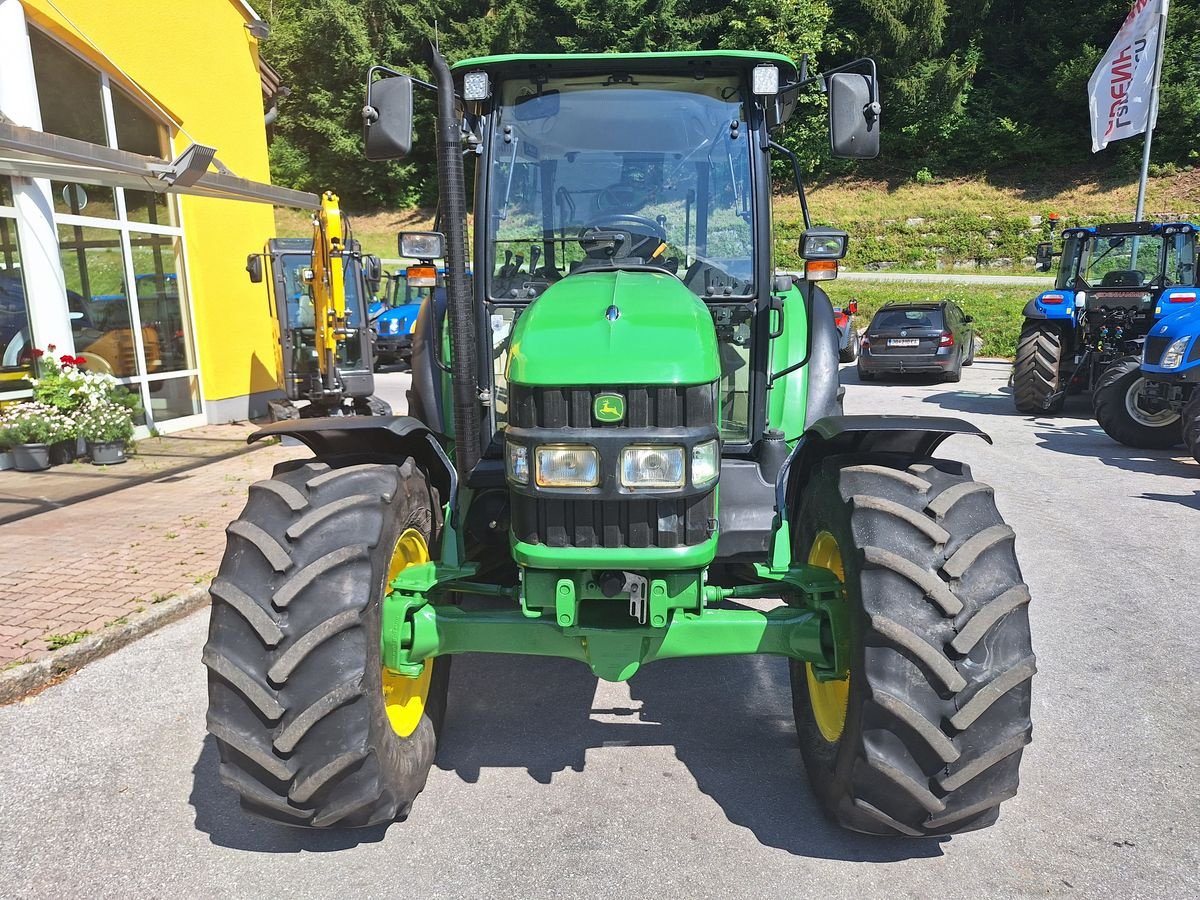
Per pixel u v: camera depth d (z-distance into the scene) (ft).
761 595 9.96
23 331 27.99
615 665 9.14
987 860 9.07
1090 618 15.42
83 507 22.31
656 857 9.12
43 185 27.86
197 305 34.83
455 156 9.91
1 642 13.85
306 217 125.18
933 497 9.00
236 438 32.48
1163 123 101.86
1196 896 8.51
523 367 8.66
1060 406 37.37
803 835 9.51
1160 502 22.90
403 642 9.36
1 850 9.29
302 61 127.54
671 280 10.24
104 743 11.48
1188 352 26.89
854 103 10.59
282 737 8.23
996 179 110.32
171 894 8.62
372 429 9.50
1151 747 11.27
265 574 8.63
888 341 47.26
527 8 116.06
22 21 26.71
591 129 11.60
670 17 109.09
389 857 9.16
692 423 8.53
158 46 31.99
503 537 11.32
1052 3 116.06
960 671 8.18
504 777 10.70
